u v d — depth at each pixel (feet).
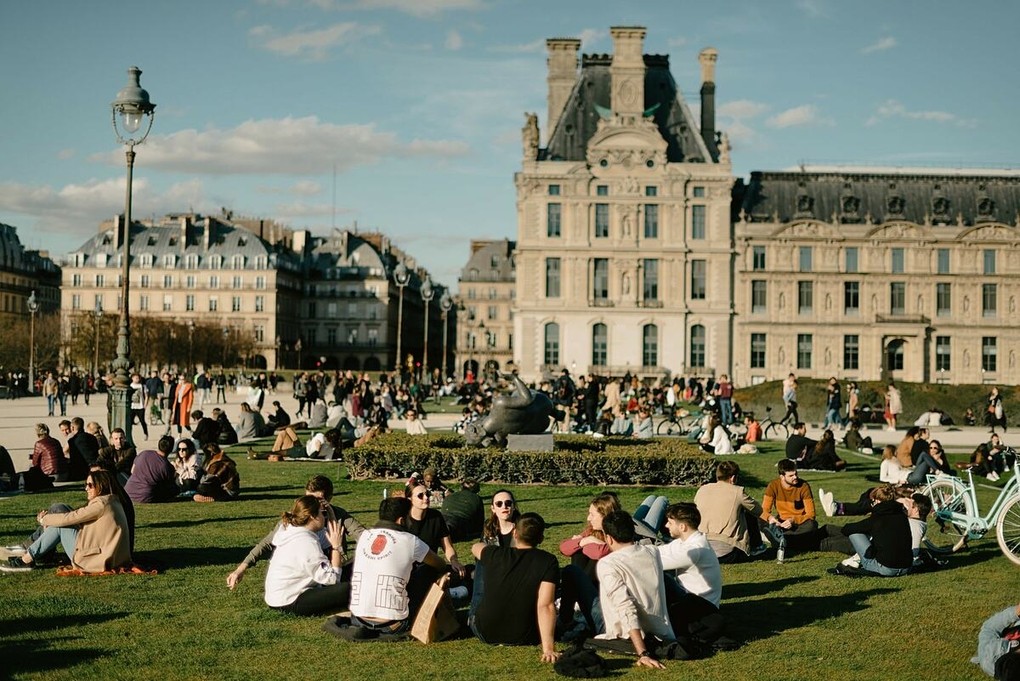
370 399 225.35
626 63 413.18
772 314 412.77
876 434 206.69
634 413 219.20
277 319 625.41
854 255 414.21
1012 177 424.87
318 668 45.60
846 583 63.10
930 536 81.25
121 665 45.57
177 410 162.61
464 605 56.54
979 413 249.55
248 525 81.30
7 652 47.11
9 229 647.15
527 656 47.65
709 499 69.87
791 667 46.44
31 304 347.97
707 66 442.09
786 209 418.92
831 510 87.20
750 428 170.91
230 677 44.29
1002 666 43.70
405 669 45.57
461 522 74.84
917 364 410.72
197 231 636.48
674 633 49.80
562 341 413.18
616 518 48.80
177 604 55.72
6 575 62.08
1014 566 69.21
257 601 56.59
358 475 112.47
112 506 63.16
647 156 411.13
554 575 48.70
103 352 517.96
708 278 412.36
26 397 331.77
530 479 110.73
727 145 409.69
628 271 411.75
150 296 624.18
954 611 56.24
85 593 57.67
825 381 260.42
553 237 414.00
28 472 98.63
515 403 115.14
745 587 62.03
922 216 417.28
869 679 44.88
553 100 432.66
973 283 412.57
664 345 410.72
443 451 111.55
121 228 636.89
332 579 54.19
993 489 114.62
